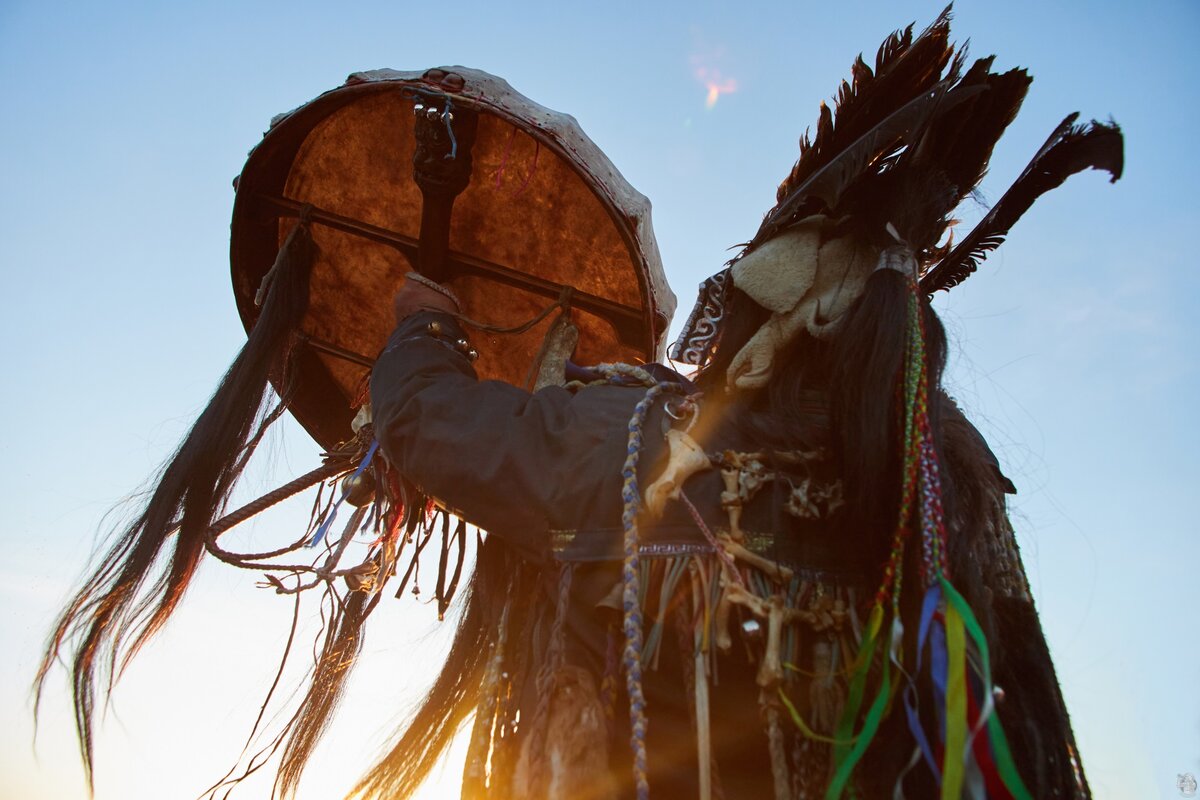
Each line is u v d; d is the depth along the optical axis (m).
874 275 1.81
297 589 2.29
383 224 2.64
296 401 2.67
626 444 1.83
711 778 1.62
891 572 1.62
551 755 1.61
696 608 1.69
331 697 2.35
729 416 1.88
